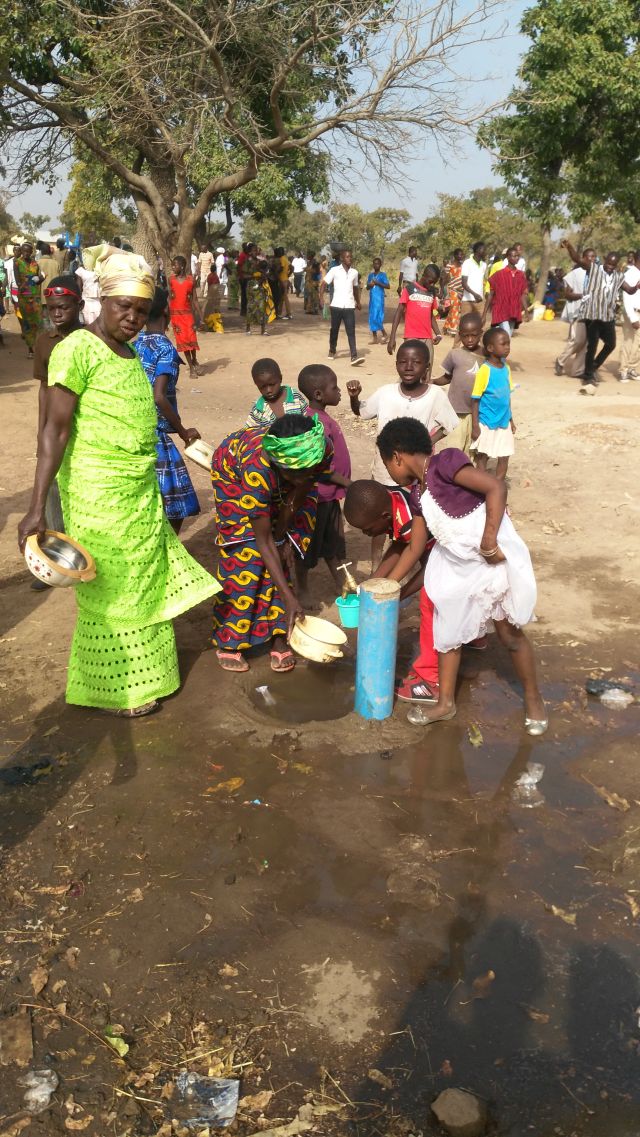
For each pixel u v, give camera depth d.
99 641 4.20
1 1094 2.44
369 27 14.16
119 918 3.07
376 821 3.57
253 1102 2.41
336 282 14.13
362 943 2.95
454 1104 2.35
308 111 18.81
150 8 14.75
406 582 4.79
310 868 3.31
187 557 4.41
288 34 14.92
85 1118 2.38
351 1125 2.35
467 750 4.08
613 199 22.62
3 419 10.17
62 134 17.52
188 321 13.35
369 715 4.30
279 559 4.35
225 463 4.41
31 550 3.51
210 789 3.77
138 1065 2.53
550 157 21.41
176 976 2.83
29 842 3.46
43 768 3.92
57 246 17.06
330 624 4.40
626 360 13.35
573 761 4.00
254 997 2.75
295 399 5.25
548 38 19.81
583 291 12.59
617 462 8.66
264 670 4.85
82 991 2.78
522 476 8.36
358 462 9.01
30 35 15.38
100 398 3.81
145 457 4.02
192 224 17.75
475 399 6.84
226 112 15.13
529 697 4.16
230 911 3.10
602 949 2.92
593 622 5.39
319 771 3.91
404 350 5.34
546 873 3.27
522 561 3.83
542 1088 2.45
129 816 3.60
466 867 3.30
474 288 14.55
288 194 25.02
